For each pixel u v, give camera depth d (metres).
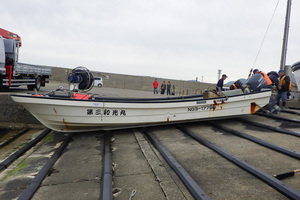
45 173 3.38
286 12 9.52
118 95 12.48
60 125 5.11
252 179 3.05
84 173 3.46
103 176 3.16
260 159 3.70
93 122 5.12
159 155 4.16
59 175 3.40
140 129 6.04
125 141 5.12
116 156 4.15
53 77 24.92
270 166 3.41
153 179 3.19
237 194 2.67
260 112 7.62
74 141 5.12
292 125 5.95
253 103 6.47
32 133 6.47
